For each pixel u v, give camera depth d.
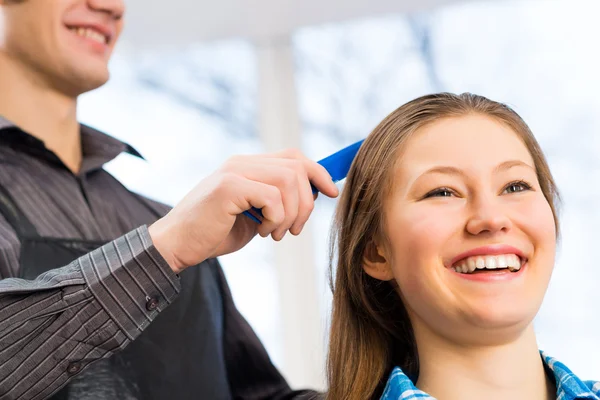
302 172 1.29
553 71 3.23
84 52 1.60
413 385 1.31
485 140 1.31
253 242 3.36
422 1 3.11
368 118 3.41
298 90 3.45
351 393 1.44
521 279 1.25
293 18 3.20
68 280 1.24
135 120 3.46
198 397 1.57
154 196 3.41
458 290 1.24
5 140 1.61
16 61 1.62
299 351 3.23
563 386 1.29
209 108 3.49
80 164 1.69
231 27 3.27
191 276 1.67
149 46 3.38
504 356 1.28
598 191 3.18
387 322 1.46
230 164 1.29
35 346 1.24
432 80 3.35
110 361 1.52
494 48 3.29
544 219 1.27
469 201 1.27
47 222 1.57
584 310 3.16
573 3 3.22
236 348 1.72
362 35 3.42
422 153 1.32
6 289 1.21
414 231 1.27
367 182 1.39
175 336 1.59
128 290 1.25
